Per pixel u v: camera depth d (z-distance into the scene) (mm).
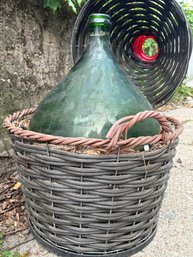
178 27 1224
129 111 859
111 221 826
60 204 816
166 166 852
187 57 1204
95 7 1213
